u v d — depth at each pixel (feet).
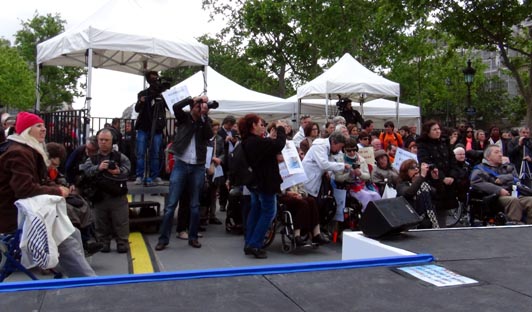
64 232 13.93
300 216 22.07
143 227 27.43
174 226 28.32
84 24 28.94
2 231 14.06
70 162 22.38
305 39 99.60
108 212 21.85
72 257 14.12
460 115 169.07
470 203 24.98
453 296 9.01
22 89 136.98
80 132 27.32
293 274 10.34
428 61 106.52
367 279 10.00
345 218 23.71
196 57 30.45
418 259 11.41
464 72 62.13
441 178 22.49
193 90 54.19
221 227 28.58
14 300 8.39
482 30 57.21
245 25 110.83
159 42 28.55
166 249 22.59
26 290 8.95
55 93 135.13
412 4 57.47
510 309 8.38
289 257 21.48
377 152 26.32
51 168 20.07
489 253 12.12
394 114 65.82
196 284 9.51
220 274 10.17
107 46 27.30
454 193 22.76
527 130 39.14
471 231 14.85
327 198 23.40
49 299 8.47
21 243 13.30
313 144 23.59
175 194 22.43
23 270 13.96
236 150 20.86
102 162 21.18
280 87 113.80
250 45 110.83
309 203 22.41
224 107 53.21
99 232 21.81
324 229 24.29
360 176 23.72
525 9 54.60
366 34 100.01
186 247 23.09
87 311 7.92
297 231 22.11
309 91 46.65
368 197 23.66
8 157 13.79
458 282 9.82
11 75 136.46
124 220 21.98
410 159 22.88
